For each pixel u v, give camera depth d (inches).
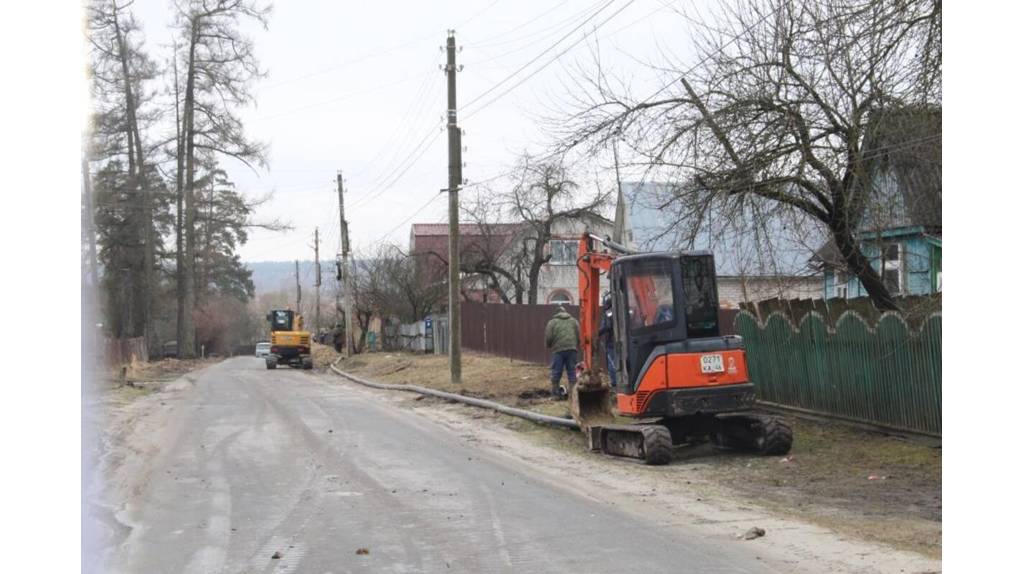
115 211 1660.9
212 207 2073.1
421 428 669.9
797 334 619.2
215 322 3206.2
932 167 478.0
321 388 1147.3
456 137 1000.2
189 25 1752.0
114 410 786.2
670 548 303.9
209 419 738.8
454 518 352.8
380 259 2150.6
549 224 1631.4
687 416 541.6
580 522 346.3
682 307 525.0
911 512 362.6
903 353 510.3
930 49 405.4
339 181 2021.4
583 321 602.5
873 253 649.6
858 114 496.1
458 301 998.4
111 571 276.4
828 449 509.7
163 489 418.0
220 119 1813.5
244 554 297.0
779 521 347.6
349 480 442.0
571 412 605.9
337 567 279.9
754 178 533.3
